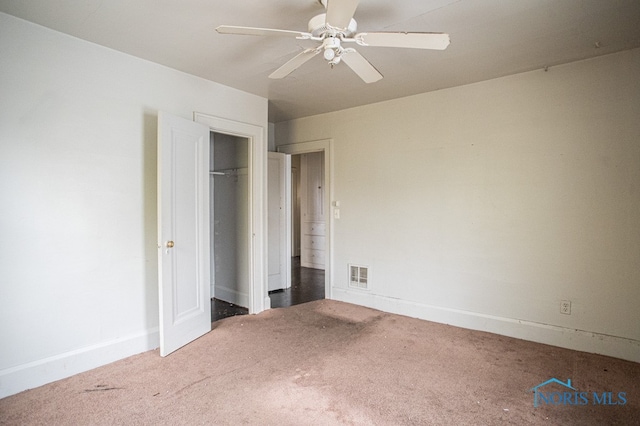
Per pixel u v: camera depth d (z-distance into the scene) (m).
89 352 2.53
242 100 3.65
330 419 1.94
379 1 1.98
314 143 4.62
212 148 4.64
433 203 3.65
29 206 2.27
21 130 2.24
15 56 2.21
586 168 2.85
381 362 2.65
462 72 3.10
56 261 2.39
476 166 3.38
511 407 2.06
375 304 4.09
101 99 2.61
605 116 2.77
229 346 2.95
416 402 2.11
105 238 2.63
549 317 3.02
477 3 2.02
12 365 2.21
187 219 3.01
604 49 2.65
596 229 2.82
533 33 2.39
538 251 3.07
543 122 3.03
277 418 1.95
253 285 3.87
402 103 3.83
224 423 1.90
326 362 2.65
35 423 1.90
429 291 3.69
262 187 3.93
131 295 2.79
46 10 2.11
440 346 2.97
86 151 2.53
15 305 2.22
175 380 2.36
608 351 2.77
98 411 2.01
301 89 3.57
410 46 1.90
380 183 4.03
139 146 2.83
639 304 2.66
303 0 1.98
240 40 2.49
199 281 3.17
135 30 2.36
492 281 3.31
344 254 4.37
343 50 1.95
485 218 3.34
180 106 3.10
